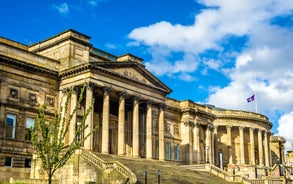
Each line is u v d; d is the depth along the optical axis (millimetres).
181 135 94312
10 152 59781
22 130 62219
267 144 118875
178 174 60625
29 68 64375
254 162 111938
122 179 48562
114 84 69062
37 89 65375
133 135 71688
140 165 60250
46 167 40281
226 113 112188
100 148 72188
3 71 61281
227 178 69125
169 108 91812
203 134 97812
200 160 93875
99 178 51312
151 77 76688
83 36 72375
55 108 67188
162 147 77312
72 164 54750
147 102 75688
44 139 40125
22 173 59844
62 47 70500
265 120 117562
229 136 111250
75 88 66000
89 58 74438
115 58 82125
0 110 59812
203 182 58875
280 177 76250
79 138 63000
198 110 95125
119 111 69625
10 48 63281
